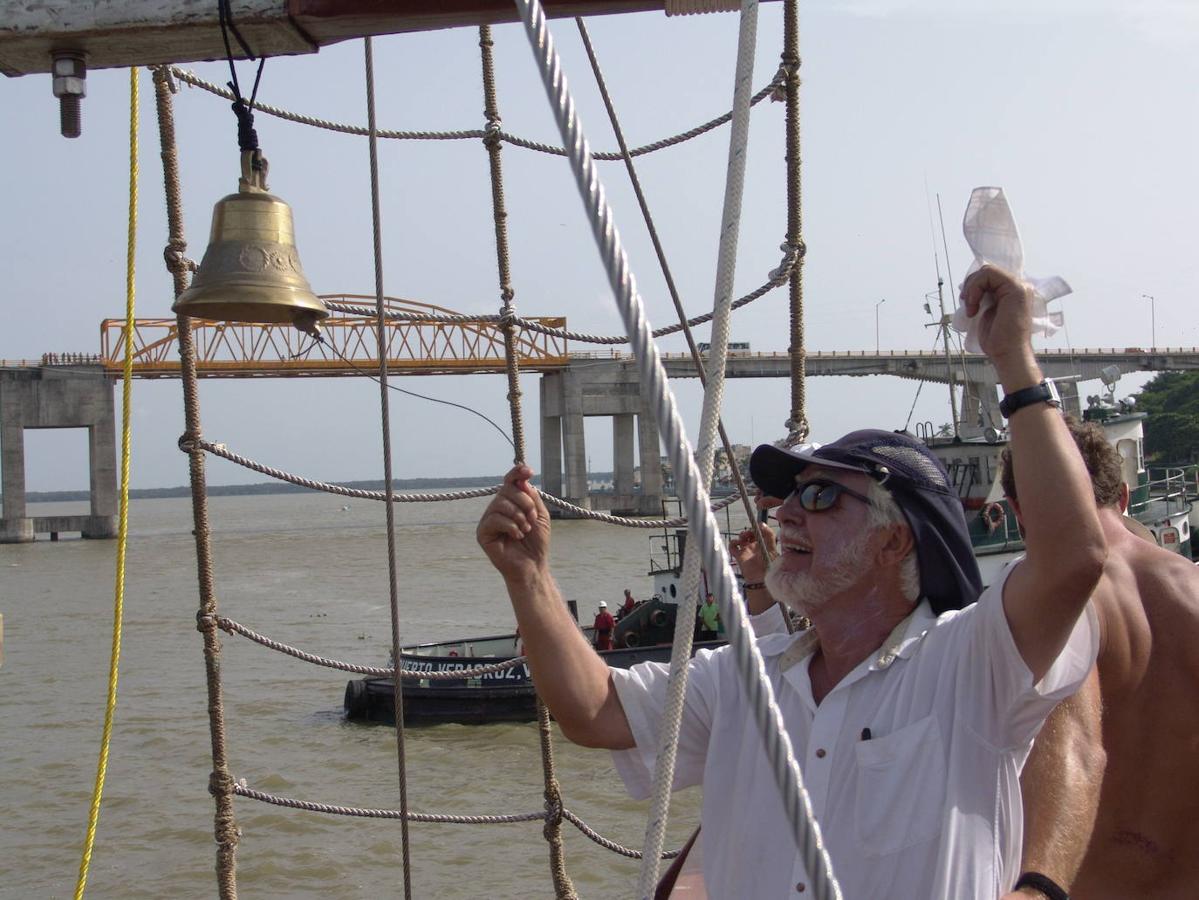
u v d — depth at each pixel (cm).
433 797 1738
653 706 304
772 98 582
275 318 367
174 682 2803
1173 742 356
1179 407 9494
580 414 10006
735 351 8281
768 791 280
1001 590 258
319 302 361
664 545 2564
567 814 597
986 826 258
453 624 3762
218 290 346
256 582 5538
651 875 215
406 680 2231
